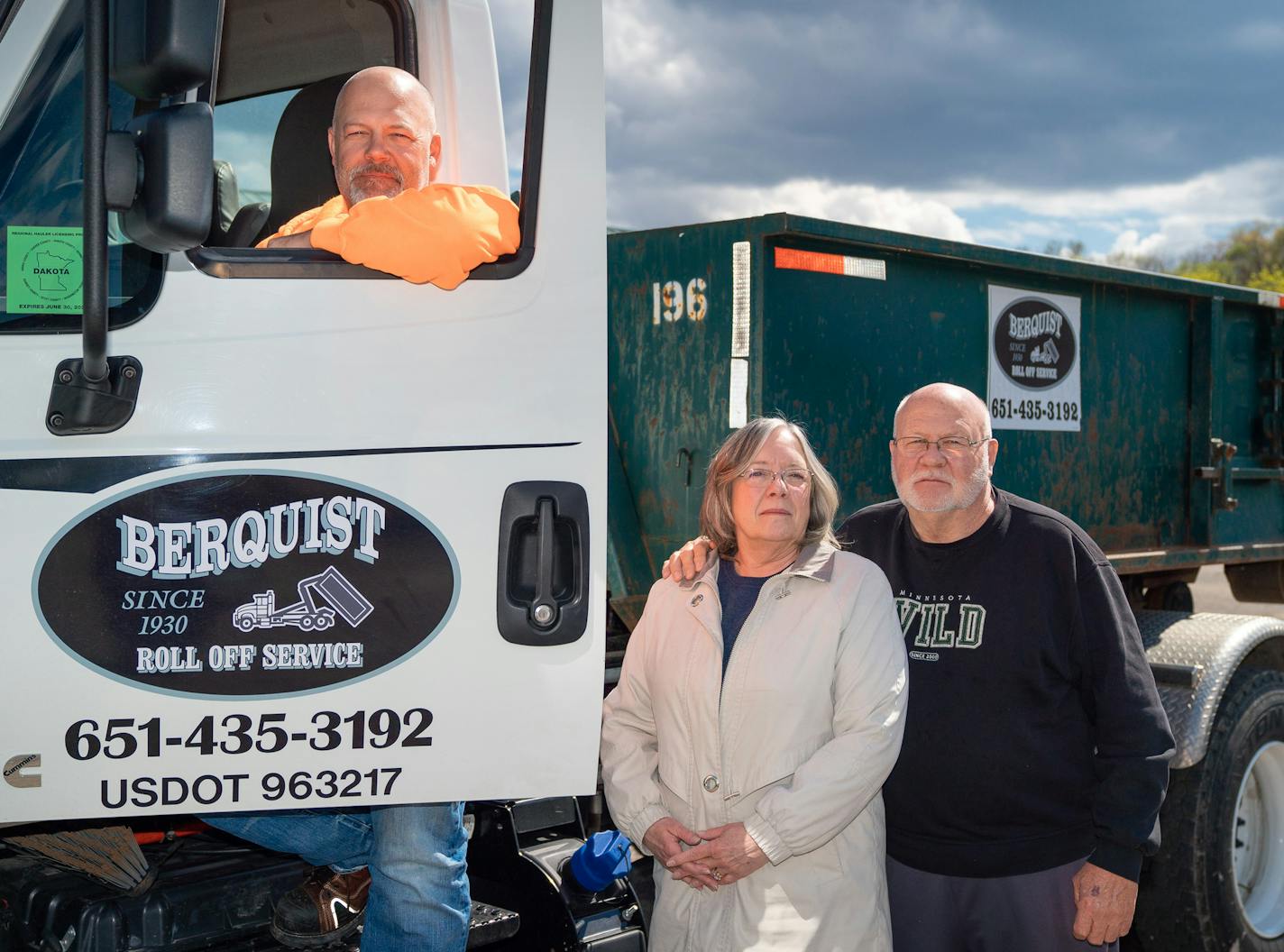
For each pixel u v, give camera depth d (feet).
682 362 13.41
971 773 9.21
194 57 5.72
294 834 7.93
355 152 8.18
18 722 6.57
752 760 8.43
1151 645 14.53
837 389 13.12
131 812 6.70
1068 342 15.70
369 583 6.90
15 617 6.54
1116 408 16.51
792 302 12.72
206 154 5.91
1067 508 15.85
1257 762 14.90
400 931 7.76
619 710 9.27
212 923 8.30
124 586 6.64
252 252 6.82
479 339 7.07
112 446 6.63
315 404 6.86
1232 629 14.53
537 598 7.06
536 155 7.20
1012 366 14.98
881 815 8.89
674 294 13.43
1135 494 16.89
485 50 10.44
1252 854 15.12
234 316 6.79
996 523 9.51
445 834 7.85
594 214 7.25
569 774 7.13
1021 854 9.25
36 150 6.71
